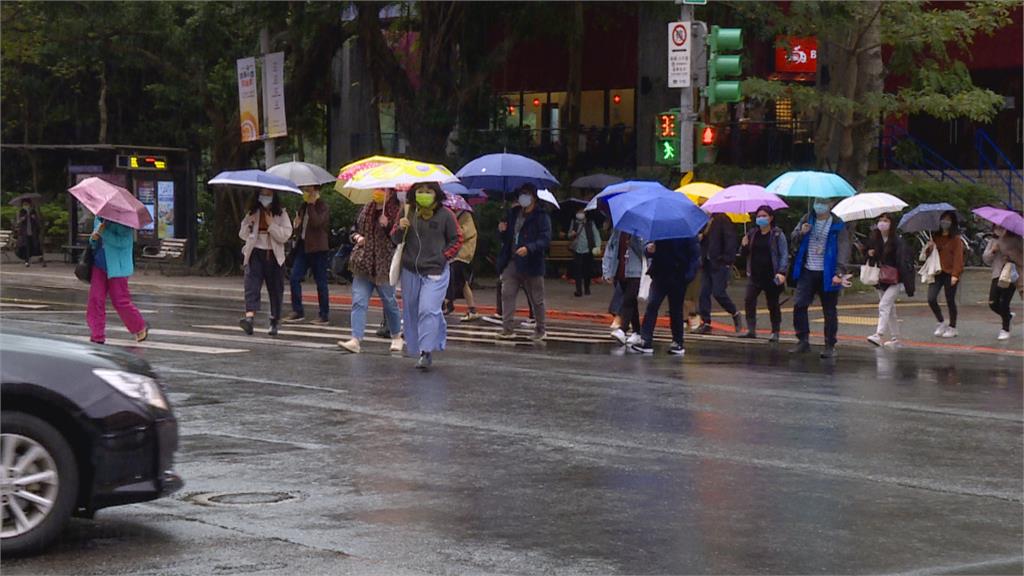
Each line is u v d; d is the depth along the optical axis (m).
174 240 44.28
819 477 12.23
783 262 25.39
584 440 13.84
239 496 11.21
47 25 46.12
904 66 37.16
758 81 35.00
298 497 11.18
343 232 41.22
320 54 44.03
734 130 46.72
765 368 20.64
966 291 36.31
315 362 19.66
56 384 9.20
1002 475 12.48
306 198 26.62
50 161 60.91
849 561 9.38
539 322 24.00
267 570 8.94
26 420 9.14
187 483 11.68
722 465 12.70
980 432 14.83
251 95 40.41
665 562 9.29
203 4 43.00
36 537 9.20
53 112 58.28
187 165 44.84
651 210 21.45
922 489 11.83
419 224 19.02
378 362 19.78
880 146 49.69
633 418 15.25
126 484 9.40
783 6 38.94
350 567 9.05
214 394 16.55
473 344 23.20
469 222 26.02
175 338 22.64
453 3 41.16
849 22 34.66
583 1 43.50
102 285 21.00
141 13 43.84
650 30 47.94
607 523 10.38
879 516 10.77
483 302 33.75
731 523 10.43
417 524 10.27
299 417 15.01
